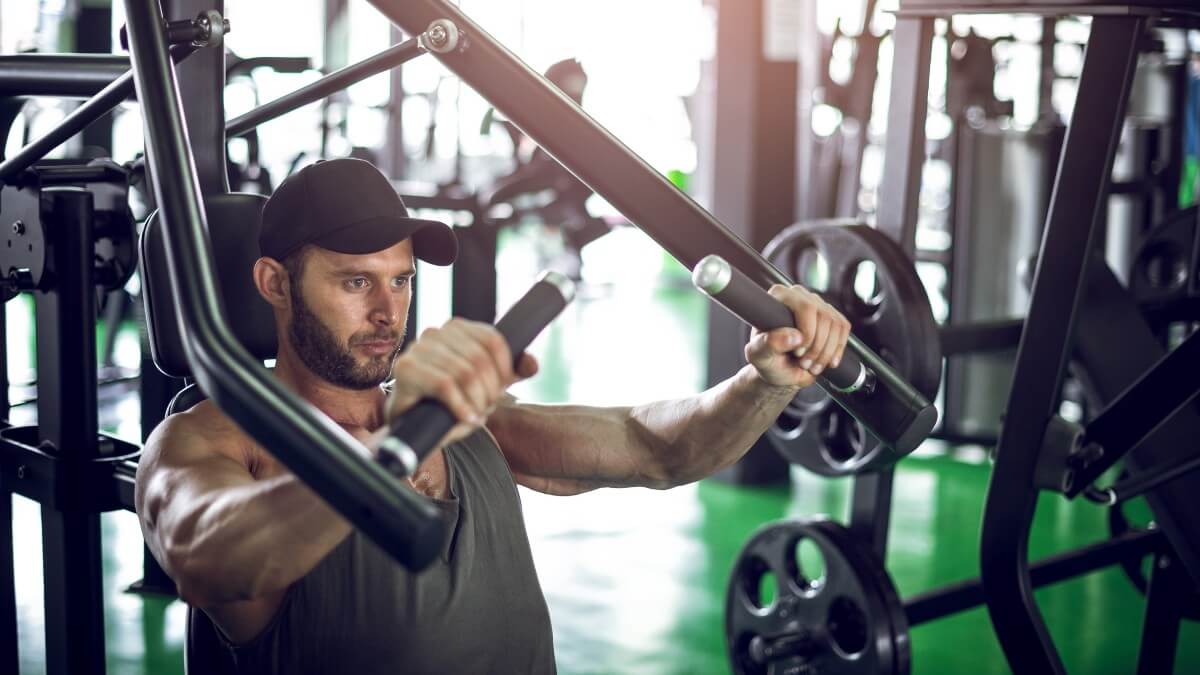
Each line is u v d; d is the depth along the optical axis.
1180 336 6.27
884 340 2.23
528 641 1.37
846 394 1.29
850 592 2.38
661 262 11.32
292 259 1.32
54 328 1.61
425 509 0.78
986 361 4.84
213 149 1.65
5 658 1.76
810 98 7.11
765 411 1.42
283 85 6.22
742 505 4.37
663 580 3.57
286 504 0.99
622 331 7.94
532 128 1.30
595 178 1.30
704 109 10.34
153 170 1.01
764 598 3.61
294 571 1.01
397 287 1.35
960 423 4.93
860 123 5.12
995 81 5.17
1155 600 2.66
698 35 11.33
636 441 1.54
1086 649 3.13
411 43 1.68
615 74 11.70
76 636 1.60
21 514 3.90
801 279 2.44
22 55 1.75
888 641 2.34
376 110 6.43
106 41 6.25
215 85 1.64
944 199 7.87
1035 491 2.15
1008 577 2.19
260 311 1.50
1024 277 2.91
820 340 1.18
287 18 7.89
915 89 2.48
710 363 4.62
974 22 5.66
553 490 1.61
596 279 10.23
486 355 0.85
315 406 1.37
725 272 1.07
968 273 4.83
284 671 1.26
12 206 1.65
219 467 1.20
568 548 3.86
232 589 1.04
